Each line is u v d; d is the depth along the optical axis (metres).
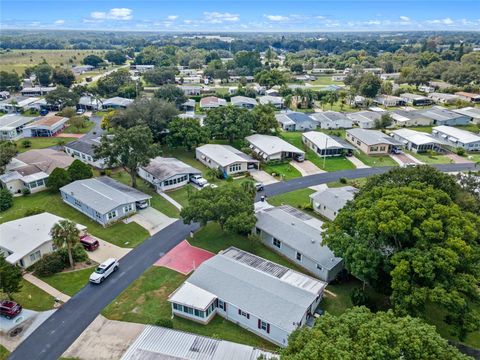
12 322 36.75
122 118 88.06
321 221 54.03
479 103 140.75
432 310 38.59
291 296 37.28
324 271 43.22
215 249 50.12
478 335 35.72
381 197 39.28
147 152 65.31
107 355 33.06
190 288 38.75
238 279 39.50
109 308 38.88
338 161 84.38
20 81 164.88
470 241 34.66
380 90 154.00
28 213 56.62
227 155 78.62
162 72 178.25
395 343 23.34
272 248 50.53
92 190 60.88
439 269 32.31
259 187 68.50
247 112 93.75
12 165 70.94
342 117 112.75
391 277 37.22
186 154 87.12
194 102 134.38
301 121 109.19
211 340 32.84
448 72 178.00
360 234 38.09
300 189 69.88
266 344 34.94
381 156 88.31
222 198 49.47
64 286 42.25
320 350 23.20
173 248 50.16
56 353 33.28
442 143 90.56
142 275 44.41
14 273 37.59
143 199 60.06
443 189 43.59
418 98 142.00
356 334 24.64
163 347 31.84
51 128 100.06
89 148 81.69
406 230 35.16
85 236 50.69
